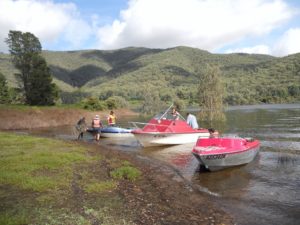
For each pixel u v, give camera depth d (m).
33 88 64.12
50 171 12.05
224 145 15.45
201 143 15.98
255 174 13.84
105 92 148.88
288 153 18.02
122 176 12.38
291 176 13.29
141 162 16.20
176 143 22.50
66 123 48.25
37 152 15.47
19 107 47.69
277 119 39.56
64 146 18.36
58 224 7.29
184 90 120.06
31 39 66.31
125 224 7.63
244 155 15.47
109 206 8.88
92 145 20.78
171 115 23.12
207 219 8.69
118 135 26.67
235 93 106.31
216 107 41.53
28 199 9.05
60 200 9.08
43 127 42.12
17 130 36.88
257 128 30.53
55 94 68.44
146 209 8.98
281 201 10.28
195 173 14.28
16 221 7.19
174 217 8.62
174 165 15.90
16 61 65.50
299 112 51.00
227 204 10.05
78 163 14.00
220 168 14.73
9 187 10.12
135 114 68.75
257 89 120.44
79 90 120.19
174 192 11.06
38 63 65.25
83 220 7.54
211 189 11.72
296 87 110.31
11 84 144.00
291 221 8.68
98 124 25.25
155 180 12.48
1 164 12.72
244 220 8.73
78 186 10.55
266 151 18.77
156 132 21.31
